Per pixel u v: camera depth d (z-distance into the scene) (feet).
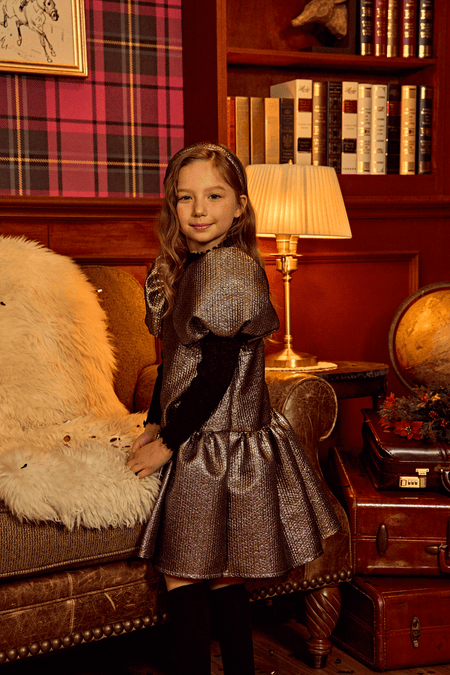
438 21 9.00
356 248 9.18
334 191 7.39
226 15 8.49
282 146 8.43
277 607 6.91
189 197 5.00
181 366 4.79
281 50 8.98
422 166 9.14
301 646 6.34
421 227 9.45
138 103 8.47
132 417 6.06
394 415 6.45
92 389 6.29
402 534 5.91
